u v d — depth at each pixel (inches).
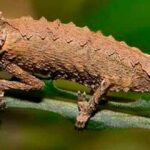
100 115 13.5
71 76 13.7
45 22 13.7
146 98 13.9
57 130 15.6
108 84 13.5
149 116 13.5
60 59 13.6
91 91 13.8
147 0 14.2
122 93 14.0
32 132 15.6
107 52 13.6
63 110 13.5
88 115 13.4
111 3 14.4
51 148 15.6
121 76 13.6
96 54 13.6
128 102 13.6
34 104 13.5
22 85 13.6
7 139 15.9
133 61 13.6
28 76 13.6
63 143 15.6
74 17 14.7
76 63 13.6
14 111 15.6
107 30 14.4
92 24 14.5
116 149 15.8
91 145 15.8
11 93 13.6
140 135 15.9
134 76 13.6
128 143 15.9
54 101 13.6
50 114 15.5
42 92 13.6
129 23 14.3
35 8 15.1
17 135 15.7
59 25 13.7
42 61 13.6
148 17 14.2
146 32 14.3
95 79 13.7
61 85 14.0
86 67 13.6
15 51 13.5
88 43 13.6
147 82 13.7
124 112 13.5
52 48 13.6
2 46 13.5
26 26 13.6
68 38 13.6
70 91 13.7
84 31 13.7
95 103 13.4
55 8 14.9
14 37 13.5
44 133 15.6
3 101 13.5
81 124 13.4
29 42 13.6
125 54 13.7
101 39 13.7
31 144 15.6
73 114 13.5
